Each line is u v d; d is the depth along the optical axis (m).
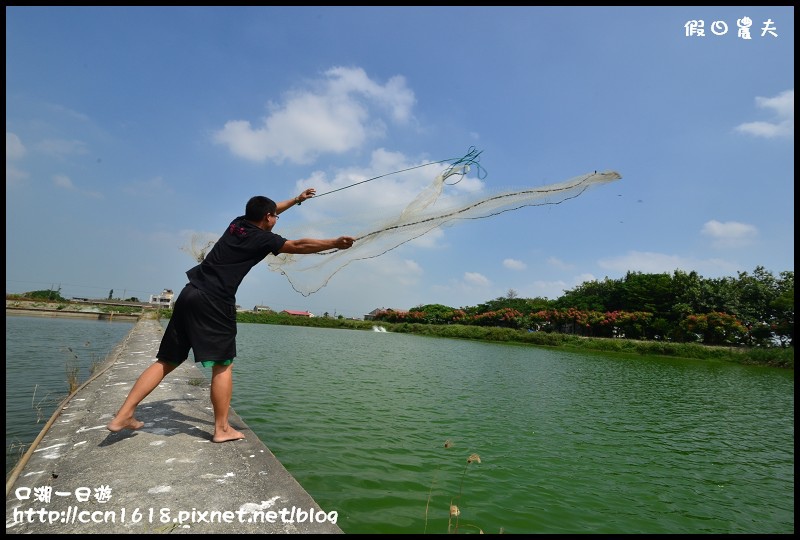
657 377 22.41
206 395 6.70
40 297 63.00
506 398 12.64
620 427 10.07
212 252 4.25
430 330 63.75
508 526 4.70
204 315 4.10
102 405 5.93
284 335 40.91
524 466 6.68
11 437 6.38
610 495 5.88
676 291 51.34
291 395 10.80
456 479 5.88
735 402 15.52
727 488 6.56
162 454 4.04
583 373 21.78
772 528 5.29
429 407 10.52
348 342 36.31
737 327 43.91
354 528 4.32
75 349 17.92
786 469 7.63
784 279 47.22
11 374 11.48
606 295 63.81
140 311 61.78
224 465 3.89
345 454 6.55
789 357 32.94
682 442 9.15
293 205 5.18
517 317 62.06
